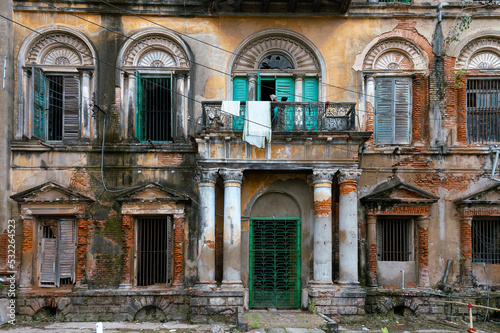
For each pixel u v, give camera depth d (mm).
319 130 13742
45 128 15109
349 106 13977
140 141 15117
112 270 14383
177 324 13273
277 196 15094
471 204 14664
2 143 14414
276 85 15664
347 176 13703
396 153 15109
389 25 15508
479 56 15656
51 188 14391
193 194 14820
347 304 13188
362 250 14711
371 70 15461
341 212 13719
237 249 13477
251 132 13414
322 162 13727
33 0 15055
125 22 15336
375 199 14555
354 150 13812
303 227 14820
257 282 14641
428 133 15289
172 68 15289
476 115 15586
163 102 15523
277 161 13719
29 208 14398
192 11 15367
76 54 15375
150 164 14906
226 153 13734
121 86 15164
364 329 12484
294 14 15414
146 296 14086
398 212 14711
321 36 15523
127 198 14406
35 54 15203
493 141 15484
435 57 15445
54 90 15398
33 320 13883
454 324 13539
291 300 14539
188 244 14609
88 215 14594
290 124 13953
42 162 14758
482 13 15469
